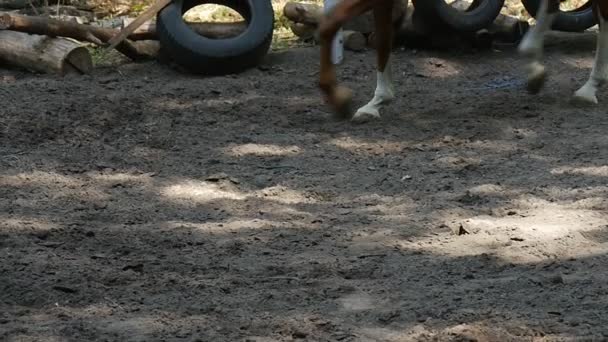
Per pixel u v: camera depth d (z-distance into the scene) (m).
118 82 13.66
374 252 8.09
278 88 13.49
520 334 6.47
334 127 11.98
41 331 6.56
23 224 8.66
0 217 8.92
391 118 12.30
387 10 12.02
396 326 6.64
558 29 15.91
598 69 12.80
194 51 13.91
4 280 7.37
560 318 6.73
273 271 7.68
